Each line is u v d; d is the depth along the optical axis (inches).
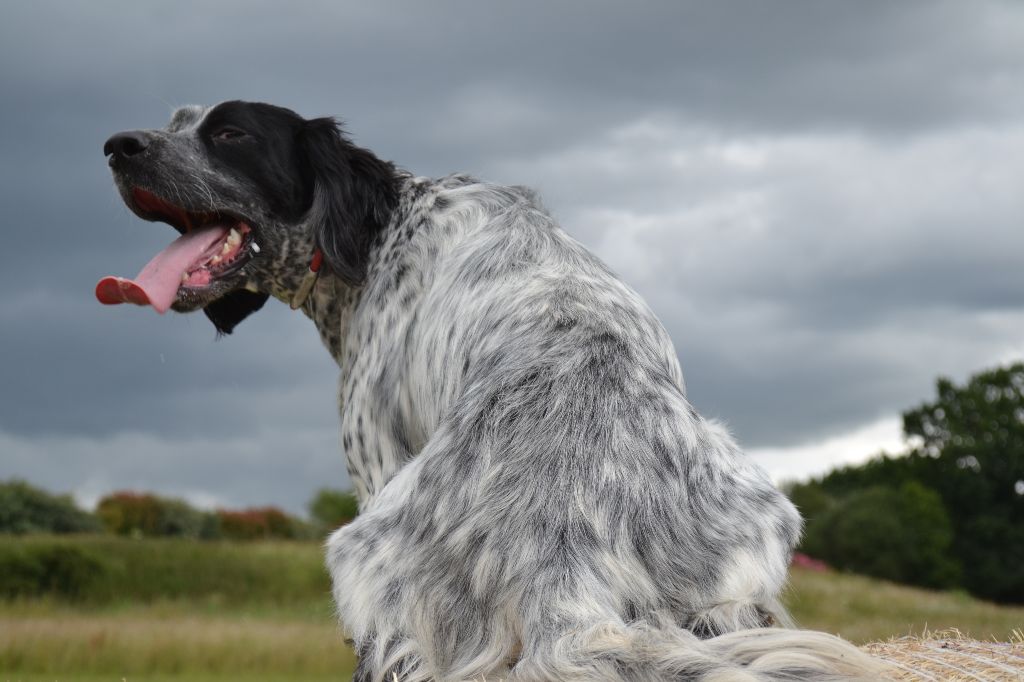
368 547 148.0
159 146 192.1
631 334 156.4
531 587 131.6
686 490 140.6
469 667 133.6
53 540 1158.3
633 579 133.5
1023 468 2586.1
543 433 140.7
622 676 122.2
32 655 682.8
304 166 197.2
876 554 2038.6
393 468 180.2
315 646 733.3
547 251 172.7
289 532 1656.0
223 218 199.3
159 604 1013.8
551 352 150.5
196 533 1544.0
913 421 2780.5
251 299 218.5
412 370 176.6
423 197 191.8
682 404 148.6
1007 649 182.9
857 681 123.1
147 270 191.0
